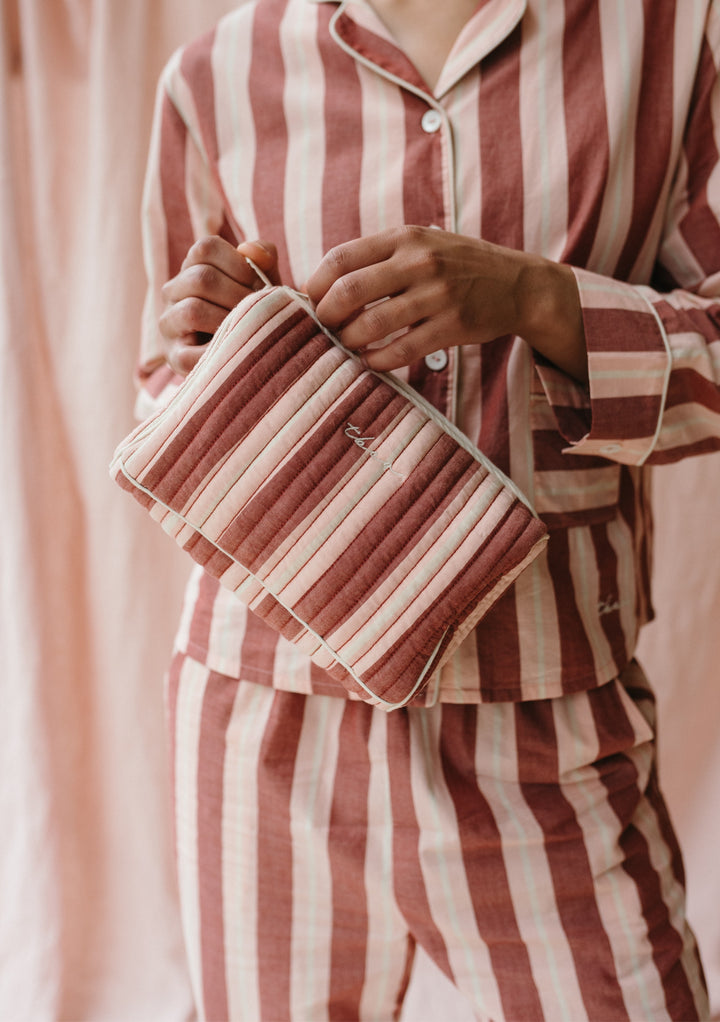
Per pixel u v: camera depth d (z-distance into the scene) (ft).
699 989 2.50
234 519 2.07
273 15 2.81
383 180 2.51
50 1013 4.58
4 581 4.57
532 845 2.42
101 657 4.79
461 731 2.44
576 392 2.41
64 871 4.81
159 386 3.03
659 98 2.44
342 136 2.58
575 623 2.44
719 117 2.44
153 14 4.45
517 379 2.41
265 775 2.54
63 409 4.67
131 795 4.84
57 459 4.72
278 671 2.51
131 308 4.53
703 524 4.64
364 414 2.08
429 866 2.42
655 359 2.26
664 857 2.59
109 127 4.41
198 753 2.67
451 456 2.09
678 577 4.69
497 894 2.42
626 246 2.51
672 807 4.80
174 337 2.49
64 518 4.75
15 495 4.50
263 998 2.64
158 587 4.73
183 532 2.15
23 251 4.53
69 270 4.61
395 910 2.51
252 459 2.06
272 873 2.58
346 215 2.52
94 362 4.56
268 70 2.74
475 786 2.44
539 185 2.42
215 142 2.83
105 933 4.93
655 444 2.35
